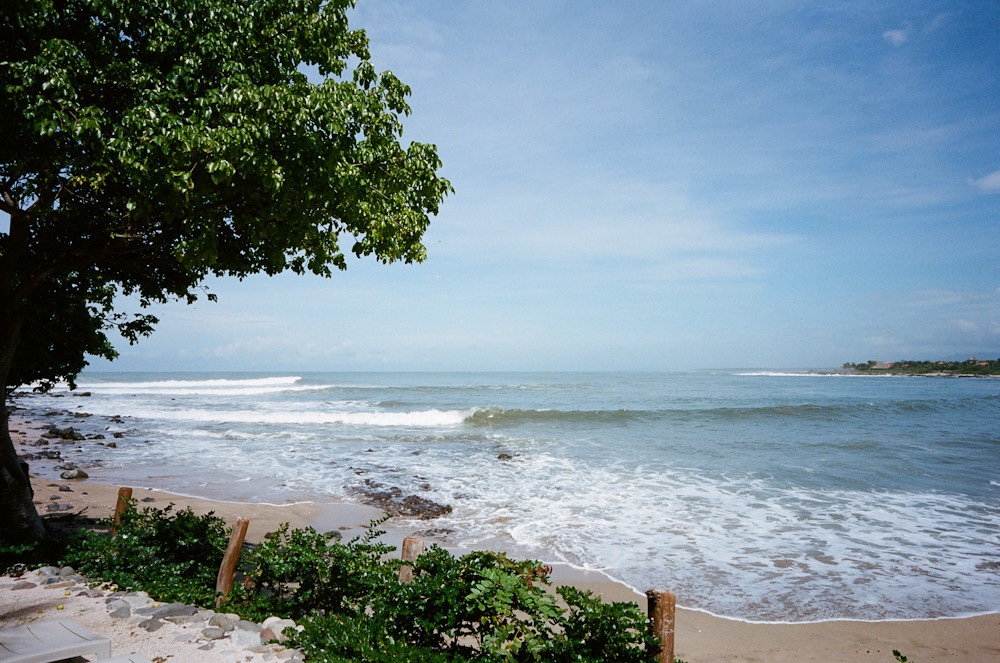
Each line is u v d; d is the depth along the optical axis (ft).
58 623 14.32
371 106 21.18
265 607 20.30
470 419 106.32
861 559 34.83
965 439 82.89
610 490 52.26
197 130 17.26
